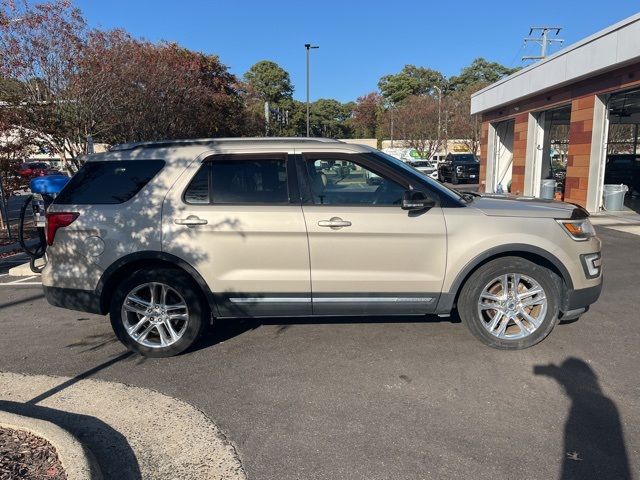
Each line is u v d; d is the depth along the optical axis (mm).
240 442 3258
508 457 3051
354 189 4523
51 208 4637
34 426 3189
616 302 5953
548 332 4543
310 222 4375
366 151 4570
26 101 12000
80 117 13195
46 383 4129
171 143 4719
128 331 4578
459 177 29984
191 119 19688
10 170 11867
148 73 16062
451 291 4473
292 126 70188
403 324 5312
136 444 3244
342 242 4391
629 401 3668
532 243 4379
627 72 12891
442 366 4293
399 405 3676
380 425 3424
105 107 14023
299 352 4664
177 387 4031
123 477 2926
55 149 13586
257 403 3752
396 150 46781
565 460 3012
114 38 14898
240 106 30031
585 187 14914
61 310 6168
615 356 4430
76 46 12523
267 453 3139
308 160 4535
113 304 4547
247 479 2896
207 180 4531
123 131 16172
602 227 11734
